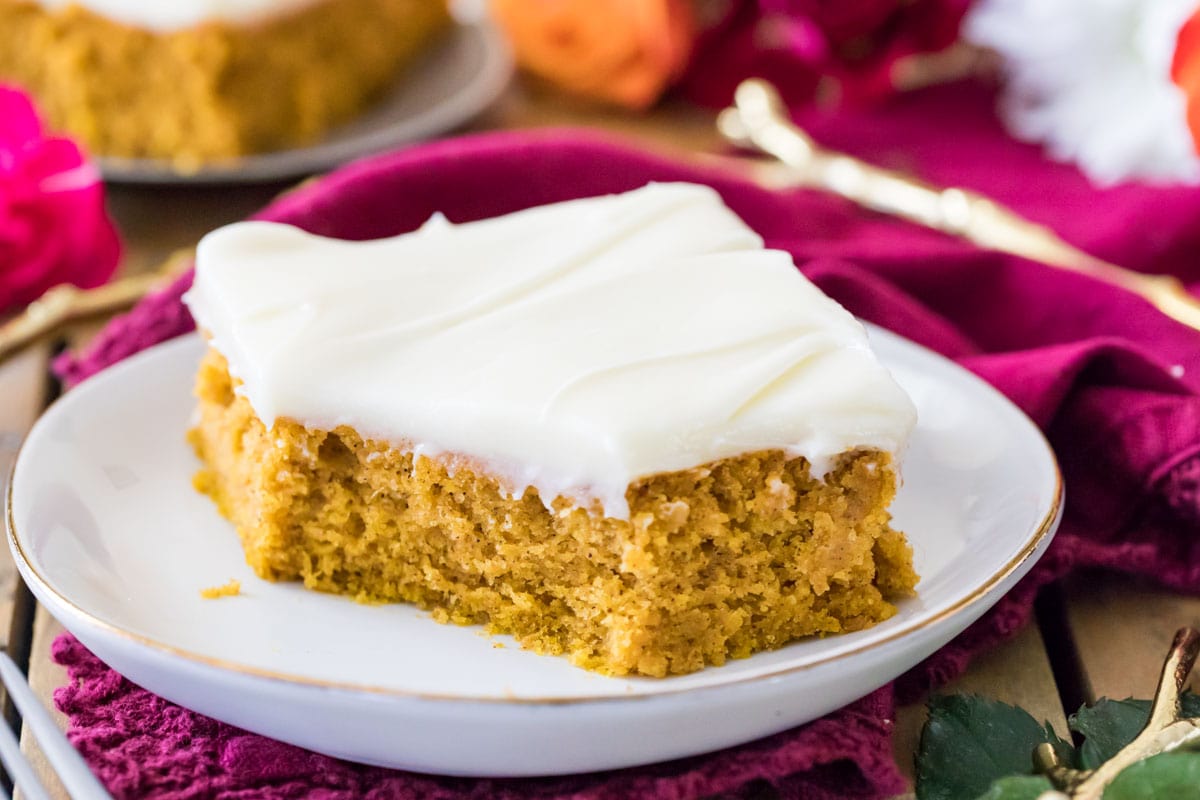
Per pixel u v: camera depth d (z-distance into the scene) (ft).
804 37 1.86
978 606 1.16
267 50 1.78
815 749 1.14
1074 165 1.78
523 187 1.57
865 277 1.47
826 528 1.20
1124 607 1.31
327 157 1.75
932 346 1.46
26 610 1.29
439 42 2.07
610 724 1.09
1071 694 1.25
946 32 1.83
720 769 1.13
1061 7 1.72
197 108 1.76
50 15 1.78
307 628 1.23
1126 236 1.62
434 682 1.18
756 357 1.21
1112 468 1.34
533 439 1.19
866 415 1.19
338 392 1.23
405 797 1.13
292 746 1.16
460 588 1.24
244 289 1.29
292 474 1.25
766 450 1.19
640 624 1.19
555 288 1.28
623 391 1.19
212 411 1.34
